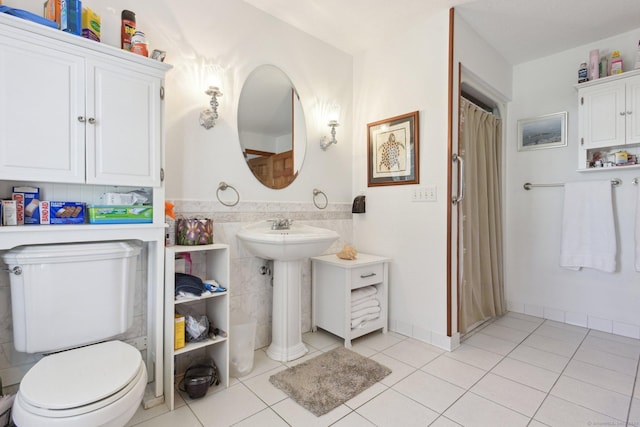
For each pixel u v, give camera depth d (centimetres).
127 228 147
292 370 190
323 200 267
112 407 98
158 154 157
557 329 263
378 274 248
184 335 163
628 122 232
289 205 242
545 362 203
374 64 273
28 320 126
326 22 238
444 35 224
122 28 152
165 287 158
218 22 201
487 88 275
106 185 156
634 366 198
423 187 237
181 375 186
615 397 164
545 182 290
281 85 237
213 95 190
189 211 189
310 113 256
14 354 138
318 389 170
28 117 123
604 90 243
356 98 288
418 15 229
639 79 228
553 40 262
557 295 285
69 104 132
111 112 142
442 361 204
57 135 129
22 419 93
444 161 224
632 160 239
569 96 277
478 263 264
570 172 276
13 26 119
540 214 294
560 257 272
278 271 209
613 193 254
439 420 146
